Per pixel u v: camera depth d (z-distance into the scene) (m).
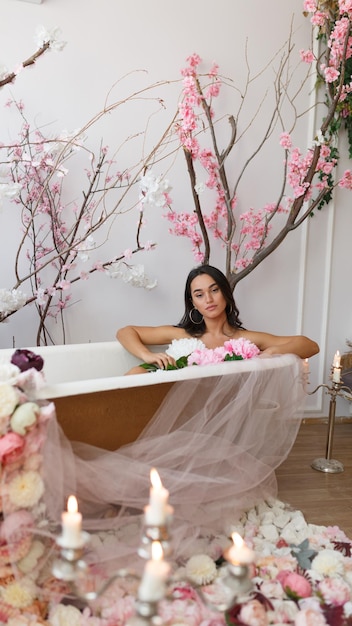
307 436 3.26
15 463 1.42
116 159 3.00
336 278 3.55
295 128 3.34
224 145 3.20
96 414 1.72
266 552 1.84
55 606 1.49
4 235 2.85
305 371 2.24
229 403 2.00
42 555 1.49
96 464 1.71
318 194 3.39
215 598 1.56
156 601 0.95
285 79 3.29
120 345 2.53
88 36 2.89
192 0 3.06
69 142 2.55
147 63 3.01
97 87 2.93
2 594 1.44
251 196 3.28
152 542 1.08
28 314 2.93
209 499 1.96
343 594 1.58
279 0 3.23
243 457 2.07
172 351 2.47
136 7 2.96
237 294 3.34
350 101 3.25
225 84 3.16
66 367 2.37
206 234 2.99
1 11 2.73
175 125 2.81
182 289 3.20
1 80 2.31
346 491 2.47
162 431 1.88
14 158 2.75
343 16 2.95
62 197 2.92
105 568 1.62
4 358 2.20
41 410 1.45
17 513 1.42
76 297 3.01
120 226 3.05
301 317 3.47
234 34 3.16
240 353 2.29
